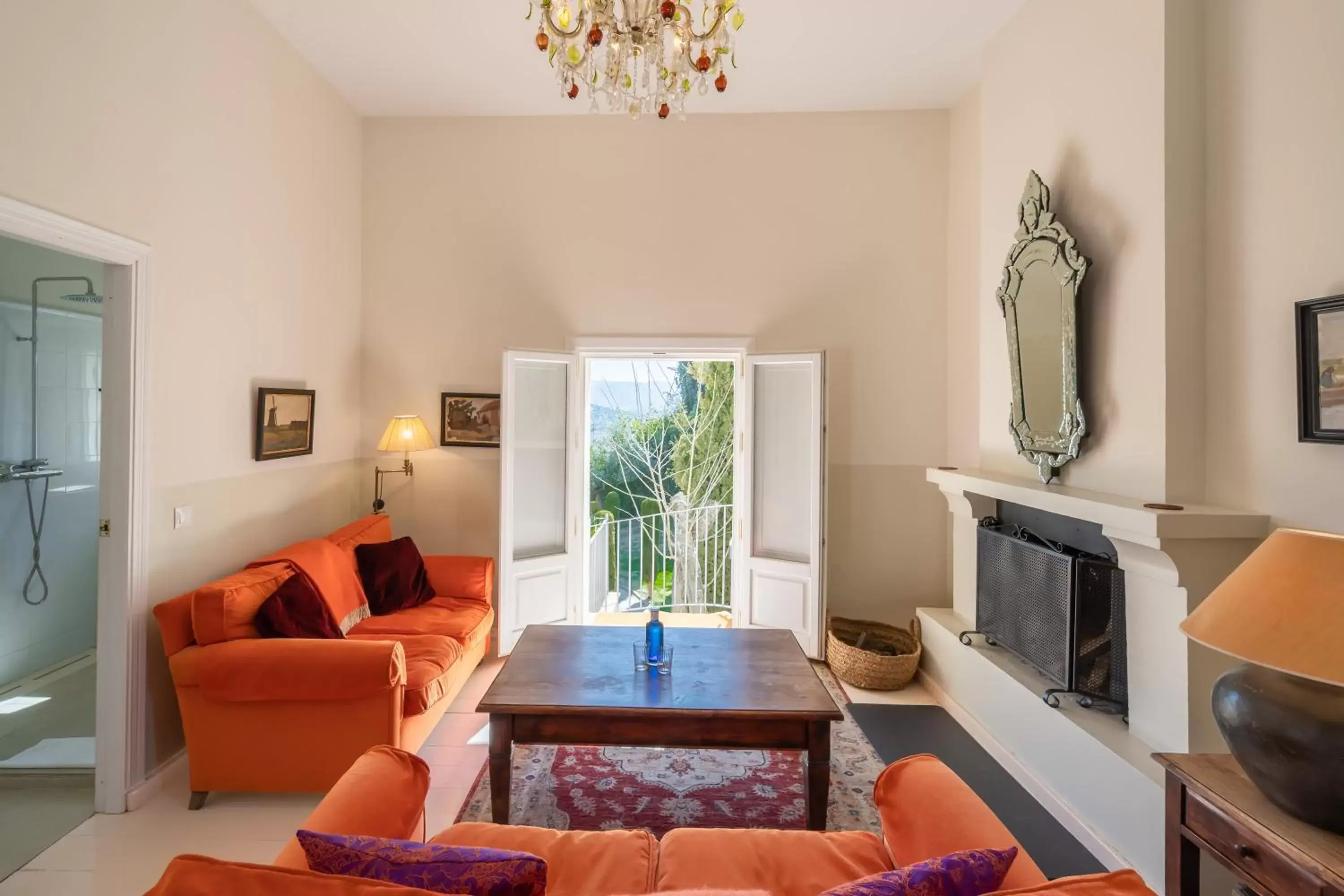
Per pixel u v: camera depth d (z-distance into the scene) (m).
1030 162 3.26
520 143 4.71
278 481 3.73
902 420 4.65
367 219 4.74
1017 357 3.20
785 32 3.69
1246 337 2.20
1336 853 1.34
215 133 3.15
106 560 2.63
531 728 2.45
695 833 1.74
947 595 4.65
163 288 2.81
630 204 4.70
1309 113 1.99
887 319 4.65
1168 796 1.75
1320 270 1.96
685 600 6.05
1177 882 1.72
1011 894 1.02
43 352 3.96
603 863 1.61
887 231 4.64
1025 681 3.02
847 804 2.73
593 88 2.23
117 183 2.56
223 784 2.63
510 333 4.74
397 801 1.60
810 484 4.53
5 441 3.79
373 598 3.78
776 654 3.01
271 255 3.64
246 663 2.55
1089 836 2.43
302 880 1.03
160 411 2.80
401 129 4.72
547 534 4.74
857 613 4.70
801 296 4.68
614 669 2.79
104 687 2.62
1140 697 2.43
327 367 4.28
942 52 3.87
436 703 2.99
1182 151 2.36
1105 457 2.70
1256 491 2.16
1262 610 1.40
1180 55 2.36
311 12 3.52
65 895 2.15
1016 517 3.47
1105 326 2.70
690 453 6.10
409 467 4.72
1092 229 2.78
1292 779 1.41
